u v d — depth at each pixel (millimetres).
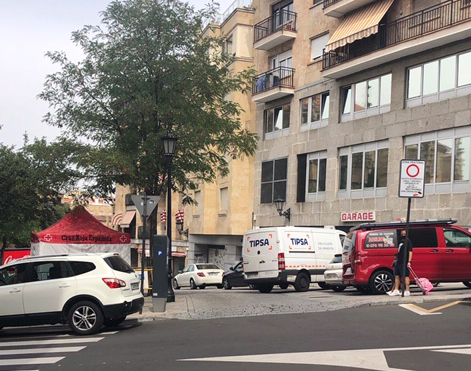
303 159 30547
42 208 25156
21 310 11625
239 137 20766
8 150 24500
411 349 8344
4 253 28188
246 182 35438
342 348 8562
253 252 20594
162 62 18719
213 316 12992
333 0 27203
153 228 20078
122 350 9273
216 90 20266
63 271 11789
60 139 19328
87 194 19156
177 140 18375
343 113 27688
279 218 31609
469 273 15758
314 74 29641
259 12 34875
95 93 19453
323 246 20828
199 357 8289
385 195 24734
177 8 19781
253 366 7520
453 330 9836
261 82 32688
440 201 21938
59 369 7977
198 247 43062
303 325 10930
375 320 11109
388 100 25016
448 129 22062
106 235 18953
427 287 14609
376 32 24562
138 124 19375
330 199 27797
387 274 15734
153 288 13891
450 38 21609
